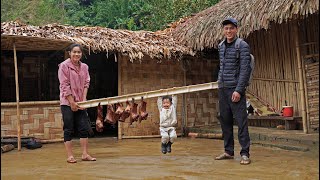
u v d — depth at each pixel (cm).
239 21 623
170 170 376
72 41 619
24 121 636
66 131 435
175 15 1230
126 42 692
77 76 440
